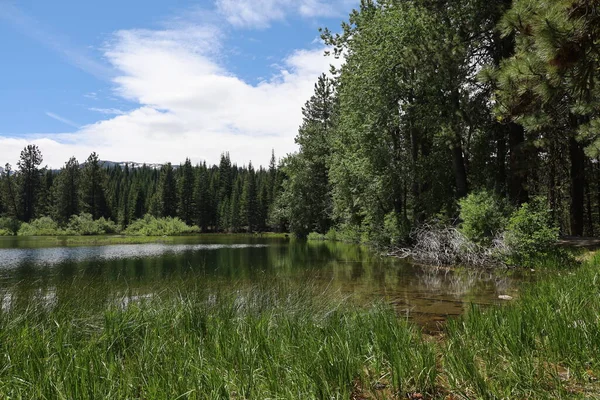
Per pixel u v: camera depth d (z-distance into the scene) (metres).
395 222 19.89
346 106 20.27
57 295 7.52
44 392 2.88
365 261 16.12
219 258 18.88
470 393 3.06
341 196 25.19
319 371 3.25
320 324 5.02
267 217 70.62
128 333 4.54
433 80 15.97
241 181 89.56
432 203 18.62
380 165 18.78
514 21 4.95
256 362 3.61
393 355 3.45
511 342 3.72
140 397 3.04
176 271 13.52
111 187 87.94
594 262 8.10
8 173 73.69
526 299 5.47
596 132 8.81
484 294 8.43
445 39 14.70
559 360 3.46
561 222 26.28
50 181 78.19
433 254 14.60
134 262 17.44
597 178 20.69
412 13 15.96
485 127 16.70
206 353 3.81
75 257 20.44
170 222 66.25
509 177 15.74
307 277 11.41
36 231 55.44
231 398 3.06
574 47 4.17
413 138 18.84
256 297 7.28
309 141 41.66
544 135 13.98
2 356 3.71
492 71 6.54
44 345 3.99
